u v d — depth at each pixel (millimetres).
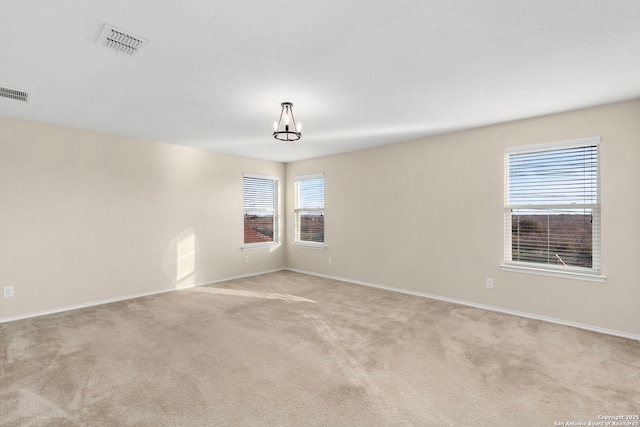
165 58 2234
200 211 5297
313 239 6223
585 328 3297
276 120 3689
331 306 4090
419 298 4477
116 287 4355
